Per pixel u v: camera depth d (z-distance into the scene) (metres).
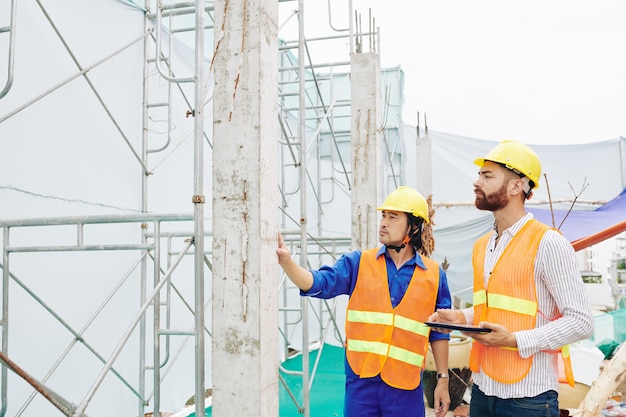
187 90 5.83
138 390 4.92
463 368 5.04
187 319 5.64
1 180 3.67
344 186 9.41
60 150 4.16
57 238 4.11
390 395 2.67
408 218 2.84
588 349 4.62
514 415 2.08
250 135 2.35
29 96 3.89
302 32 4.21
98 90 4.57
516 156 2.20
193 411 5.36
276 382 2.45
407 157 9.73
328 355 8.00
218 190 2.38
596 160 9.59
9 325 3.69
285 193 7.68
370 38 5.04
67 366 4.15
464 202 9.51
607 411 4.66
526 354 2.00
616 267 10.71
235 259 2.34
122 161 4.82
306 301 4.24
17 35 3.79
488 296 2.25
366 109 4.99
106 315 4.57
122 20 4.86
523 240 2.19
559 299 2.04
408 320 2.75
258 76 2.35
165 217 2.71
